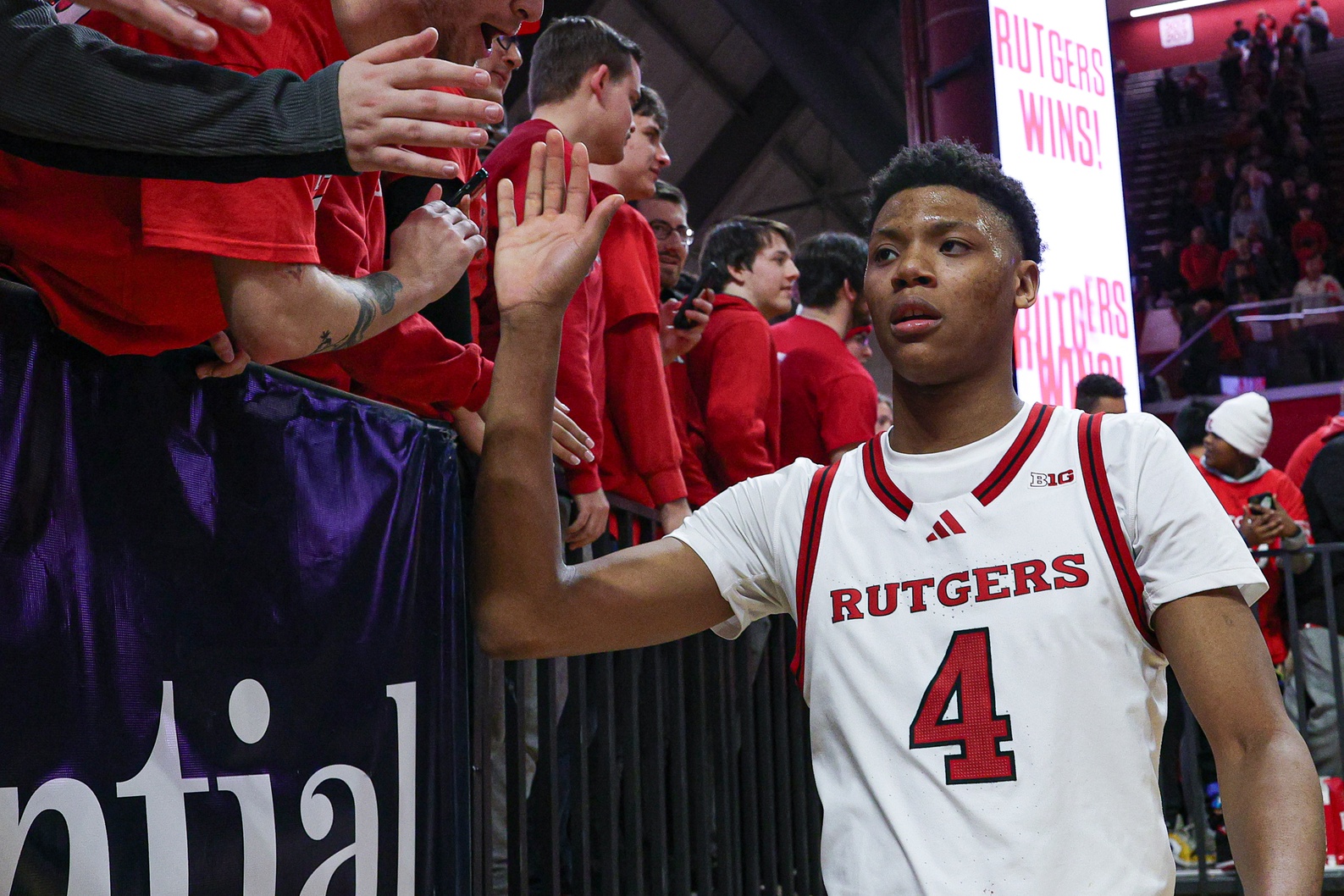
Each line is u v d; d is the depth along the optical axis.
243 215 1.24
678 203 3.68
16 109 1.12
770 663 3.36
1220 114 15.78
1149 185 15.96
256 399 1.51
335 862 1.55
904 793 1.31
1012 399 1.47
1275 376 14.73
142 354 1.35
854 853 1.32
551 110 2.65
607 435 2.73
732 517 1.56
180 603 1.37
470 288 2.19
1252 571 1.29
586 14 12.53
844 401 3.49
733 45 13.53
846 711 1.37
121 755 1.28
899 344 1.44
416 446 1.83
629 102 2.69
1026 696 1.29
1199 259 15.44
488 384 1.94
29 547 1.22
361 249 1.57
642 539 2.76
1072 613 1.31
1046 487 1.37
